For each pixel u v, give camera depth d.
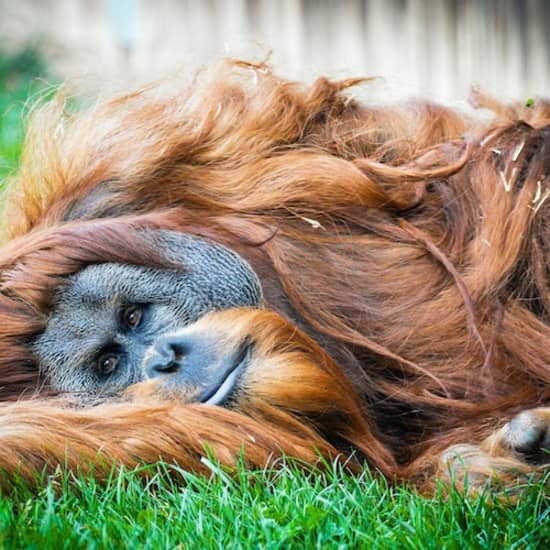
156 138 11.20
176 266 10.11
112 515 8.16
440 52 27.23
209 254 10.23
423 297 10.55
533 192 10.91
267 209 10.91
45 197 11.43
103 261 10.09
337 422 9.47
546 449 8.91
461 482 8.96
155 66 27.16
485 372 10.11
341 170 10.91
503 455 9.05
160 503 8.42
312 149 11.45
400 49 27.23
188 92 11.93
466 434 9.59
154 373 9.35
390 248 10.77
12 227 11.65
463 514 8.02
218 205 10.92
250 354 9.33
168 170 11.12
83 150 11.41
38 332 9.94
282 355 9.34
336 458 8.99
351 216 10.88
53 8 29.52
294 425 9.19
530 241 10.76
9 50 26.69
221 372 9.23
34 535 7.75
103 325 9.86
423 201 11.12
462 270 10.74
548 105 12.58
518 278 10.74
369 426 9.90
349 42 27.38
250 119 11.46
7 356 9.84
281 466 9.02
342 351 10.38
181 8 28.42
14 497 8.75
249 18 27.94
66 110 13.60
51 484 8.59
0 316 9.93
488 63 27.38
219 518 8.02
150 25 28.59
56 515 8.03
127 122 11.53
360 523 7.96
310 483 8.81
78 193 11.12
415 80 27.16
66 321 9.91
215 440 8.98
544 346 10.34
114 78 25.31
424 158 11.38
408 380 10.27
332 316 10.43
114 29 28.81
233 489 8.42
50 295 9.98
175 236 10.27
